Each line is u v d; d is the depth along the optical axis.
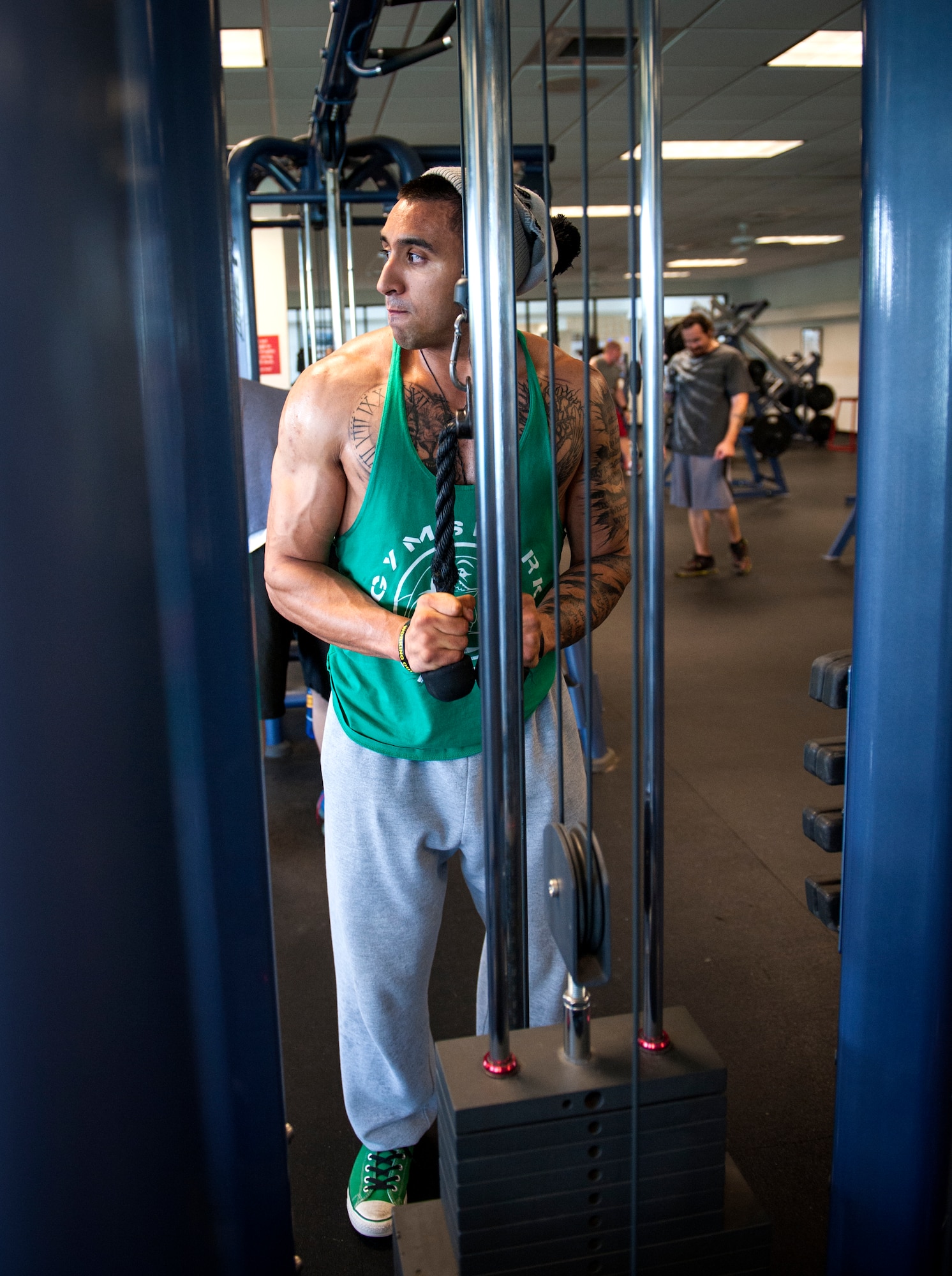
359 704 1.27
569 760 1.32
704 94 6.99
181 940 0.90
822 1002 2.04
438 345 1.17
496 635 0.93
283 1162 1.01
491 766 0.96
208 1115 0.96
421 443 1.19
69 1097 0.83
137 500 0.81
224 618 0.88
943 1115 1.04
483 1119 0.88
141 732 0.83
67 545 0.77
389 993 1.35
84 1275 0.87
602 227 11.88
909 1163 1.05
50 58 0.71
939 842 0.98
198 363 0.83
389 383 1.19
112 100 0.75
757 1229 0.96
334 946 1.41
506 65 0.80
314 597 1.25
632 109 0.67
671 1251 0.96
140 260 0.79
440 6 4.75
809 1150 1.63
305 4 4.65
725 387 6.04
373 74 2.16
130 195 0.77
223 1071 0.96
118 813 0.82
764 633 4.95
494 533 0.90
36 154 0.71
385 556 1.25
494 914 0.93
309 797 3.12
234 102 6.44
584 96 0.66
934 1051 1.02
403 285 1.11
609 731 3.65
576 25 4.88
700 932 2.30
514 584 0.92
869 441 0.94
